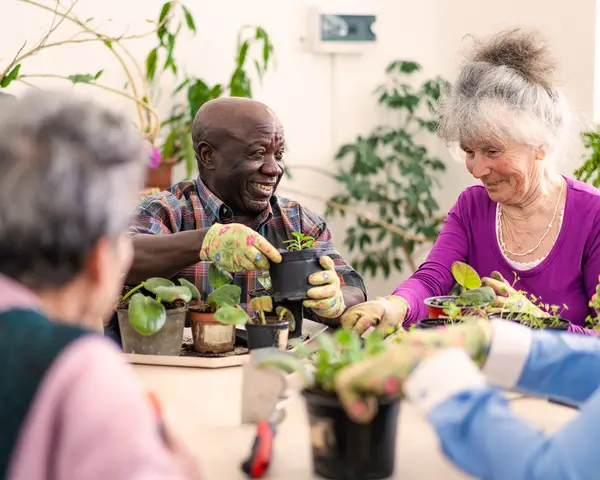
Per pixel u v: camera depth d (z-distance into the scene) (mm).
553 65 2027
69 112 826
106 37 3338
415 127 4438
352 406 1050
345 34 4168
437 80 4398
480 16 4152
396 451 1207
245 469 1166
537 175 2068
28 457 750
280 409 1321
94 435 751
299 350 1232
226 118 2207
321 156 4293
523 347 1136
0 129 818
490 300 1721
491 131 1947
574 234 2082
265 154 2221
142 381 1640
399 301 1978
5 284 822
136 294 1755
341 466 1155
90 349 791
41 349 775
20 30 3645
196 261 1955
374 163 4156
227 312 1702
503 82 1949
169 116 3934
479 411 935
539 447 909
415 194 4219
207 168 2262
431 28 4449
